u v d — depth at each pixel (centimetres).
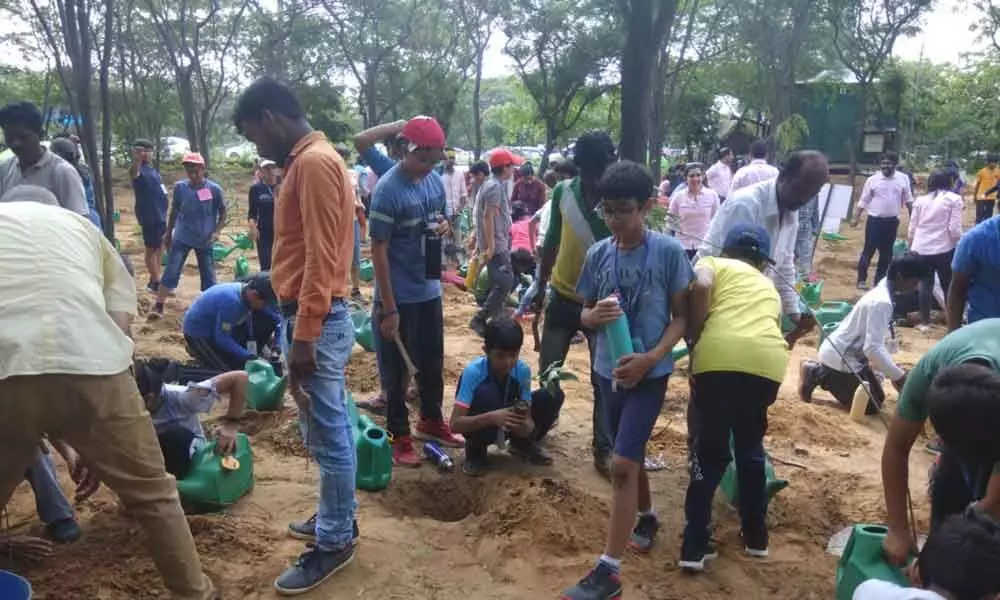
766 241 442
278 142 359
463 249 1401
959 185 1806
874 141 3027
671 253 383
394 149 762
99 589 365
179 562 329
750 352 384
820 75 2895
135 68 2980
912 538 346
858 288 1276
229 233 1698
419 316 536
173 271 935
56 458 521
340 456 377
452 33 2930
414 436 577
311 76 2884
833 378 670
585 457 561
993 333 300
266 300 616
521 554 411
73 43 640
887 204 1220
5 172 527
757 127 3353
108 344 307
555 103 2664
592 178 488
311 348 351
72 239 317
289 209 359
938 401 267
